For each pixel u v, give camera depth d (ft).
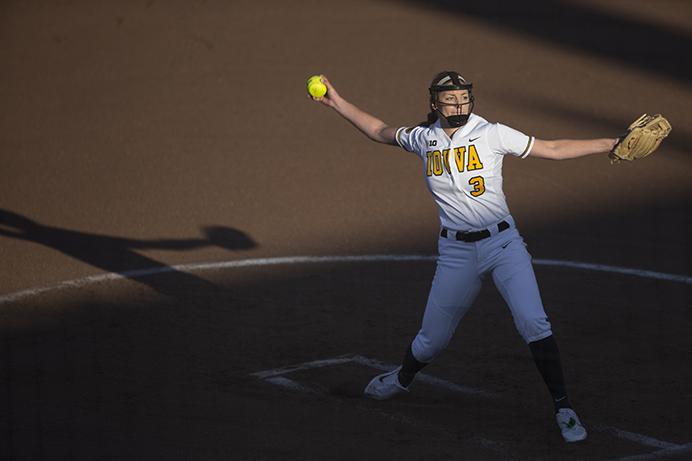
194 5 233.55
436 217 132.05
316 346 93.25
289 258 118.73
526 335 72.38
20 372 87.61
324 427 75.41
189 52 207.10
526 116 167.12
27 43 215.92
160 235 128.57
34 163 159.43
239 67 198.18
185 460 69.56
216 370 87.76
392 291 107.24
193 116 176.86
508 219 74.13
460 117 72.18
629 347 91.09
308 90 80.84
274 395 82.17
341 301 104.73
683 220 127.95
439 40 205.57
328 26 217.15
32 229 131.95
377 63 195.42
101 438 73.56
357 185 145.07
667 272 111.14
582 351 90.43
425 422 76.28
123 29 221.25
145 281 112.06
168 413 78.38
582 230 125.39
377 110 173.68
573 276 110.42
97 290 109.60
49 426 75.97
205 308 103.45
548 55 194.49
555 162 150.51
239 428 75.31
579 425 71.82
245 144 163.63
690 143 154.81
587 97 174.40
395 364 88.94
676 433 73.26
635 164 148.05
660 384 82.74
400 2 230.68
